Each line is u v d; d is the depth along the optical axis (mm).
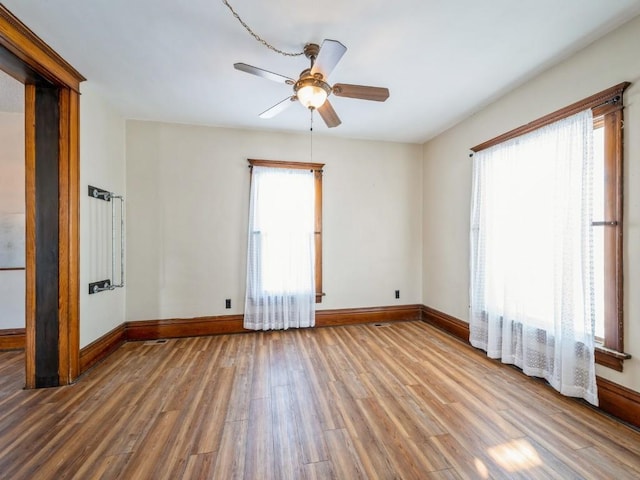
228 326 3658
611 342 2004
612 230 2004
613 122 1981
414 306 4285
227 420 1921
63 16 1834
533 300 2477
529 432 1809
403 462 1566
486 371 2631
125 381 2441
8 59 2025
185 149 3566
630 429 1835
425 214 4230
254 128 3711
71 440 1726
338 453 1630
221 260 3658
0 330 3186
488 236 2951
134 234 3432
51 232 2379
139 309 3443
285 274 3729
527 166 2557
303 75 2012
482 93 2828
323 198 3973
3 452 1632
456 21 1886
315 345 3268
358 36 2025
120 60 2299
